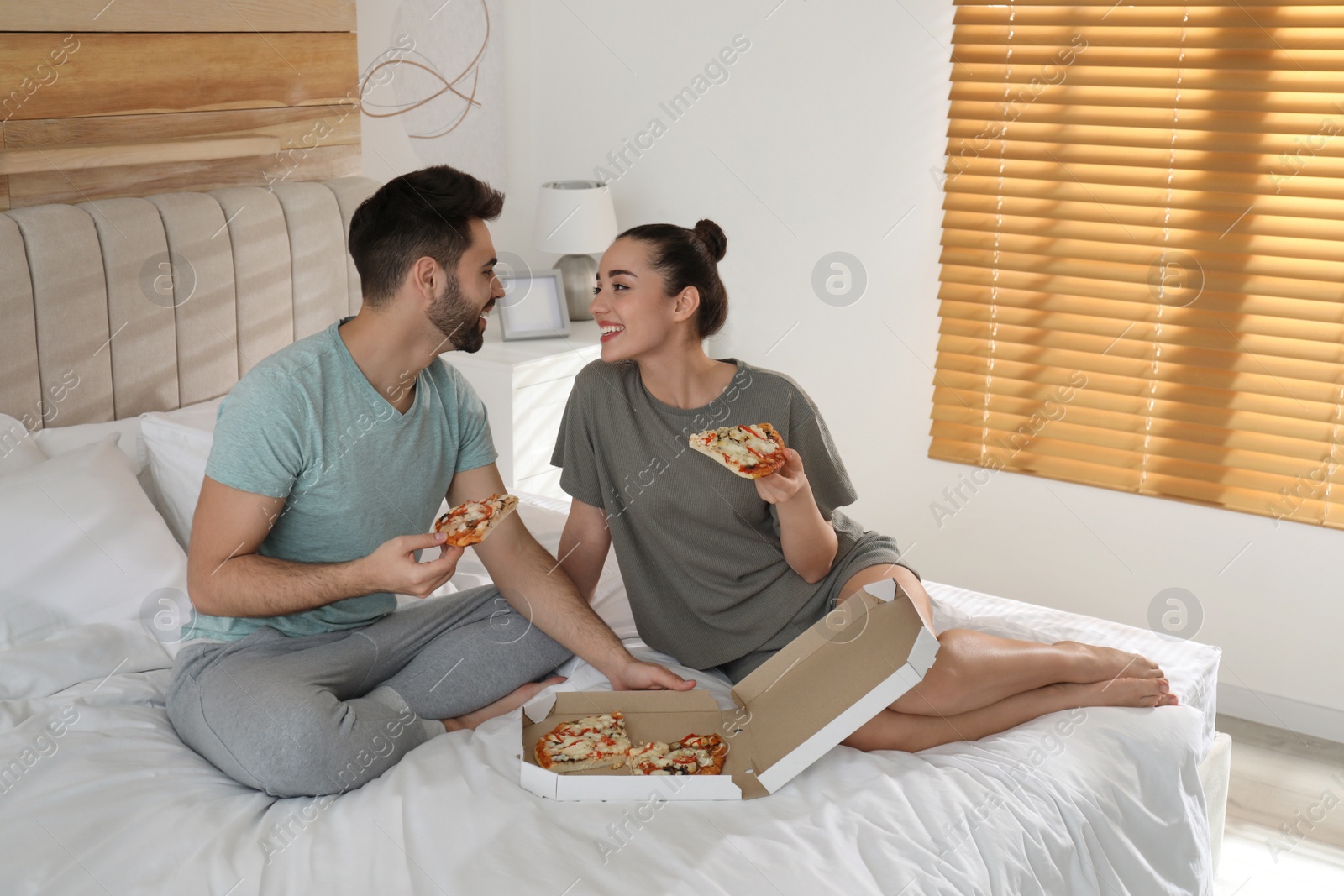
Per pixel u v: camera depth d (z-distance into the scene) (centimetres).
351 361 163
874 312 332
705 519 179
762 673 166
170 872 121
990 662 164
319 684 152
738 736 156
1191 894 162
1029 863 137
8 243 197
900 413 333
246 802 138
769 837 131
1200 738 171
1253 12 267
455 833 128
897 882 125
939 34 306
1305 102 265
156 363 226
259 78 254
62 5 211
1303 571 279
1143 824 156
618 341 177
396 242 158
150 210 223
